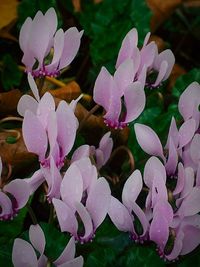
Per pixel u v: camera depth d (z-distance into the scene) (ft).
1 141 0.61
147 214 0.50
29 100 0.51
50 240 0.53
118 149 0.60
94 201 0.46
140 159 0.63
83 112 0.64
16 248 0.44
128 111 0.53
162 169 0.49
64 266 0.43
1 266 0.51
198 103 0.55
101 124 0.65
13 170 0.62
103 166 0.61
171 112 0.67
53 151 0.47
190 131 0.52
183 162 0.54
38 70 0.57
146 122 0.66
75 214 0.47
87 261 0.52
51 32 0.55
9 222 0.56
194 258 0.56
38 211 0.61
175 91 0.71
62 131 0.47
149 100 0.68
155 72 0.60
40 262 0.45
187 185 0.50
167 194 0.49
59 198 0.48
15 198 0.48
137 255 0.53
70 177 0.45
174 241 0.49
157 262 0.53
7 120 0.64
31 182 0.49
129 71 0.51
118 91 0.52
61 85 0.71
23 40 0.57
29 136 0.47
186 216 0.50
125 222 0.49
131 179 0.48
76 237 0.47
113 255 0.53
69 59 0.56
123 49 0.56
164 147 0.60
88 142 0.66
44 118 0.48
